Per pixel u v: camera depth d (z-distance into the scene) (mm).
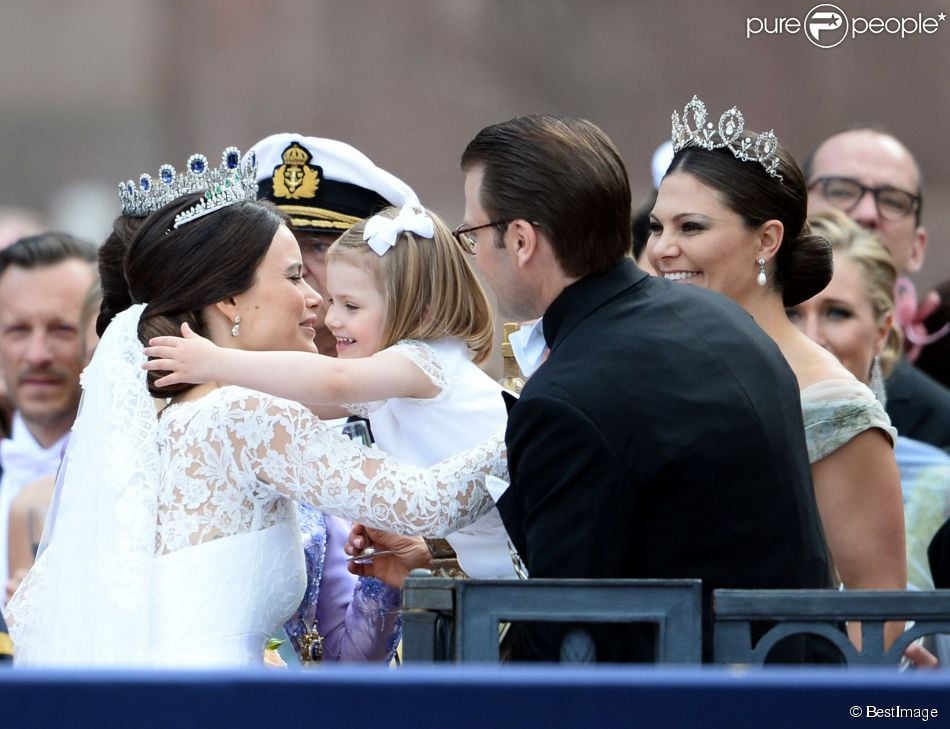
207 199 13484
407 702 8422
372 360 13312
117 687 8438
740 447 11078
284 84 43844
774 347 11938
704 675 8344
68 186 44500
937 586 14906
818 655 12062
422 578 10555
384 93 43281
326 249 17078
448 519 12617
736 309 12039
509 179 11812
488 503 12883
